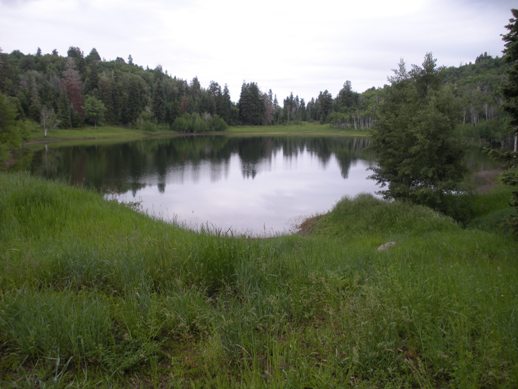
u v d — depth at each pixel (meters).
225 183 31.03
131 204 11.32
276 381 2.29
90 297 3.35
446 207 16.47
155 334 2.86
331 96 157.50
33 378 2.35
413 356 2.70
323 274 4.20
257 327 3.04
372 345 2.66
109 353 2.62
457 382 2.33
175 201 23.39
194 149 63.41
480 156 37.91
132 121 101.00
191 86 137.00
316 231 15.11
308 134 114.12
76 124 89.56
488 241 7.93
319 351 2.73
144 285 3.54
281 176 35.56
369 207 15.09
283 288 3.78
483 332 2.81
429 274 4.41
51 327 2.77
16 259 4.27
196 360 2.67
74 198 8.55
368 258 5.64
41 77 104.81
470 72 117.38
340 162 47.78
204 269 4.04
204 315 3.11
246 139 92.19
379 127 17.67
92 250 4.43
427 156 15.62
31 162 40.00
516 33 7.25
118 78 114.50
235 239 5.18
